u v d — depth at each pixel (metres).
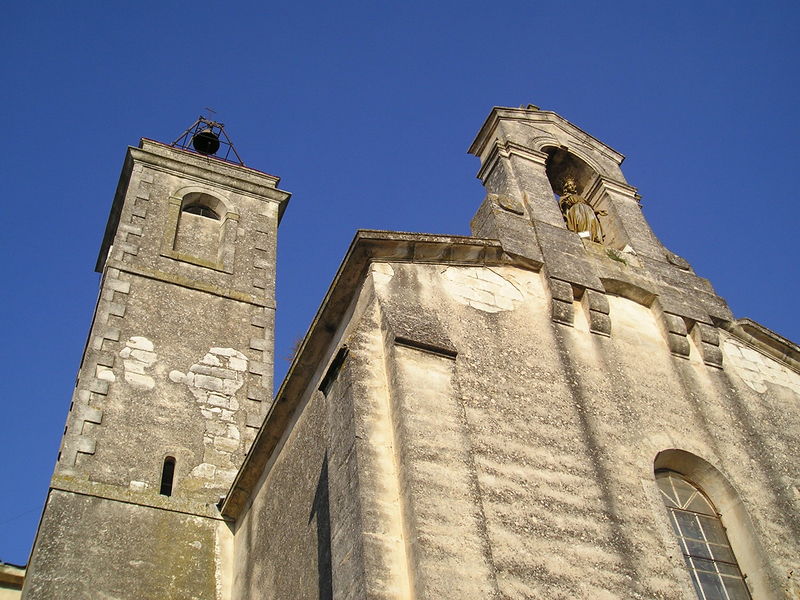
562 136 17.97
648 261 15.53
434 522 9.55
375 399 10.88
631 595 10.30
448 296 12.79
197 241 24.17
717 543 12.14
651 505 11.49
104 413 17.88
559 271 14.03
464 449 10.48
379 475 10.09
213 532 16.38
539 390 12.16
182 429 18.33
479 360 12.09
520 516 10.43
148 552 15.66
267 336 21.48
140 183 24.38
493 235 14.45
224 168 26.38
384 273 12.55
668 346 14.23
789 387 14.82
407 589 9.18
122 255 21.84
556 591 9.88
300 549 12.67
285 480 14.20
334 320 13.05
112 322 19.94
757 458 13.11
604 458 11.74
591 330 13.59
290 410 14.45
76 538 15.42
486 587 9.25
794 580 11.70
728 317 15.13
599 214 17.19
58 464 16.56
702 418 13.27
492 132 17.45
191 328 20.75
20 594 16.14
